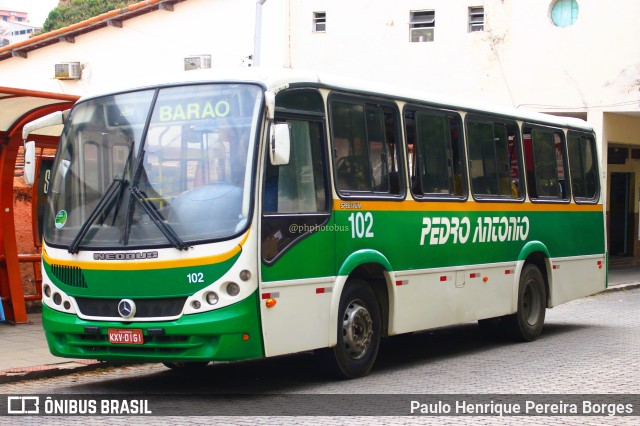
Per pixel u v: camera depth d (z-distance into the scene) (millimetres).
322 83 9492
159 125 8914
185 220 8461
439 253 11242
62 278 8961
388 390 9250
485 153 12406
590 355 11914
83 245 8805
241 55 29078
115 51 31453
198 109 8836
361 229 9812
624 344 13062
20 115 13328
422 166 11039
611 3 22906
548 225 13805
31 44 32344
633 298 20625
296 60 27359
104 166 9039
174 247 8391
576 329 14992
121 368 11008
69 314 8891
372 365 10359
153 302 8461
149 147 8867
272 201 8664
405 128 10805
